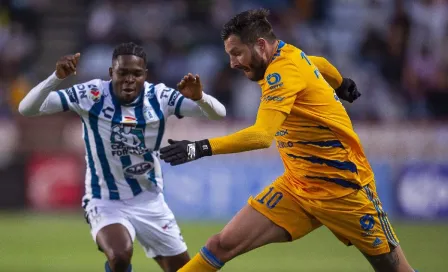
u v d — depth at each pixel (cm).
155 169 2428
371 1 6347
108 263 2298
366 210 2105
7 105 6000
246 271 3381
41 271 3334
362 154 2134
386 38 6138
